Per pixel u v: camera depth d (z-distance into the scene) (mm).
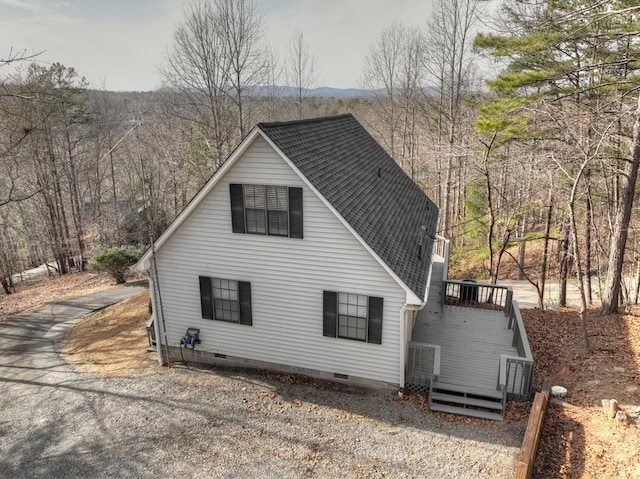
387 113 43500
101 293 25516
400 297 11203
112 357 15086
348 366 12227
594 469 8031
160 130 39750
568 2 14523
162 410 11516
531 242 32500
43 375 14164
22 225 37312
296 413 11102
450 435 10016
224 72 29203
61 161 33625
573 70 13281
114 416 11398
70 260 36875
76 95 31047
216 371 13352
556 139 15758
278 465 9320
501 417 10516
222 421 10898
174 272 13297
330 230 11391
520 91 17125
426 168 38125
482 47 16578
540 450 8828
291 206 11508
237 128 33094
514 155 18688
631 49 14680
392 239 12820
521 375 11266
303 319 12344
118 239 34719
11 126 19781
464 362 12555
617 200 17984
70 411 11781
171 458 9695
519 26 15023
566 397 10711
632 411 9586
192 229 12688
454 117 30531
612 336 13641
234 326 13148
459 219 35188
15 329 19344
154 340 15055
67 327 19375
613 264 15328
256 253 12250
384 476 8844
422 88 38188
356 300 11672
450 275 29938
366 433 10219
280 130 11836
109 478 9219
